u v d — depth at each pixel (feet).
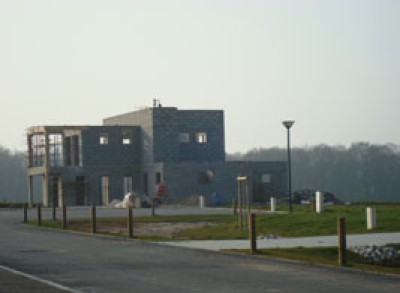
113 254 88.48
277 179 299.58
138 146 309.42
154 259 81.82
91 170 297.94
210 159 313.94
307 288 58.13
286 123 180.34
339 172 503.20
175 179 290.35
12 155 488.02
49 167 289.74
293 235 113.09
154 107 304.71
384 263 82.74
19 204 281.54
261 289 57.72
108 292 56.75
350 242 95.71
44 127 289.74
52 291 57.26
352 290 56.95
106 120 337.72
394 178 491.31
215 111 315.37
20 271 71.41
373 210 117.50
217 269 71.67
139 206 253.85
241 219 129.29
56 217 184.03
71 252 91.91
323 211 156.35
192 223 152.87
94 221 129.39
